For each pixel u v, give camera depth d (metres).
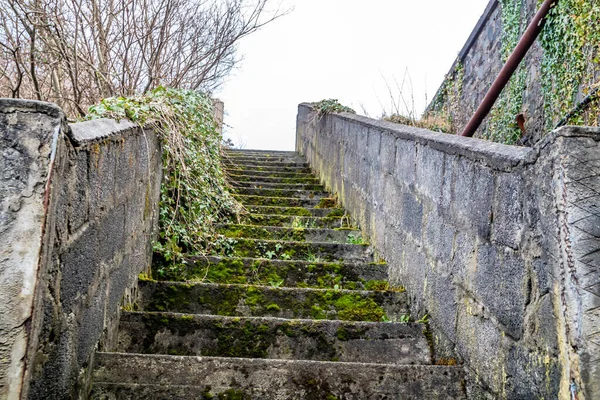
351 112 7.80
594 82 4.95
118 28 5.64
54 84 4.97
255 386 2.56
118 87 5.64
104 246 2.68
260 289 3.86
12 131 1.71
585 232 1.70
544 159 1.91
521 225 2.12
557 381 1.79
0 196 1.67
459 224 2.88
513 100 6.89
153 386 2.50
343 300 3.86
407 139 4.02
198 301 3.77
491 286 2.41
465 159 2.82
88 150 2.22
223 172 7.19
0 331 1.61
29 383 1.67
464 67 8.88
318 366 2.64
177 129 4.62
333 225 6.17
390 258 4.39
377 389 2.61
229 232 5.44
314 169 9.16
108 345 2.88
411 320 3.69
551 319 1.85
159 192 4.54
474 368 2.58
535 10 6.33
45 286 1.78
